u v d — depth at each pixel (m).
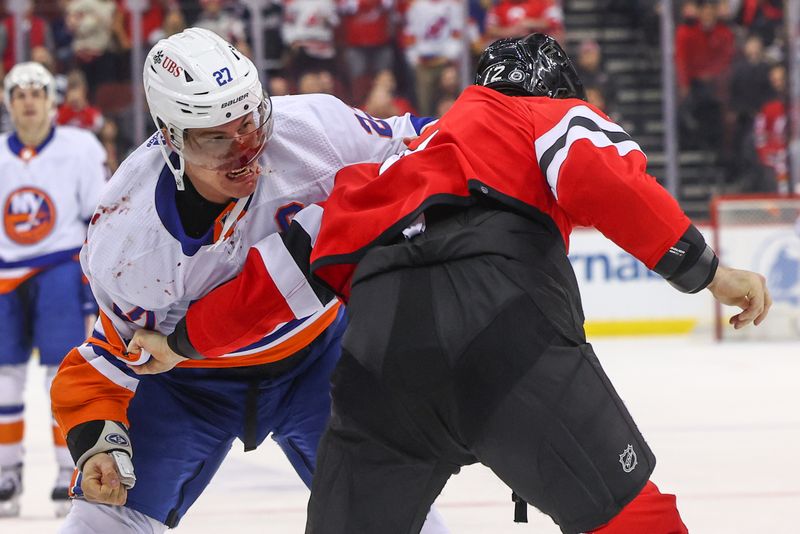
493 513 12.41
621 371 23.44
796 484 13.66
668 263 6.11
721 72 29.08
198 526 12.30
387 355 6.07
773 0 29.03
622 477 6.02
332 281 6.73
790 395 20.20
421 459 6.19
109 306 7.38
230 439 8.09
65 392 7.40
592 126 6.22
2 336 14.04
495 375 5.94
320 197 7.30
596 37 31.50
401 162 6.50
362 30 27.81
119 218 7.03
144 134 27.53
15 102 14.39
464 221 6.26
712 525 11.73
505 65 7.00
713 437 16.72
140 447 7.66
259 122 6.72
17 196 14.39
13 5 27.36
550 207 6.38
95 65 27.33
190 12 27.77
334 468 6.31
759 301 6.28
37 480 15.52
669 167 29.27
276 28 27.95
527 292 6.02
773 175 29.34
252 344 7.70
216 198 7.02
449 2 27.89
